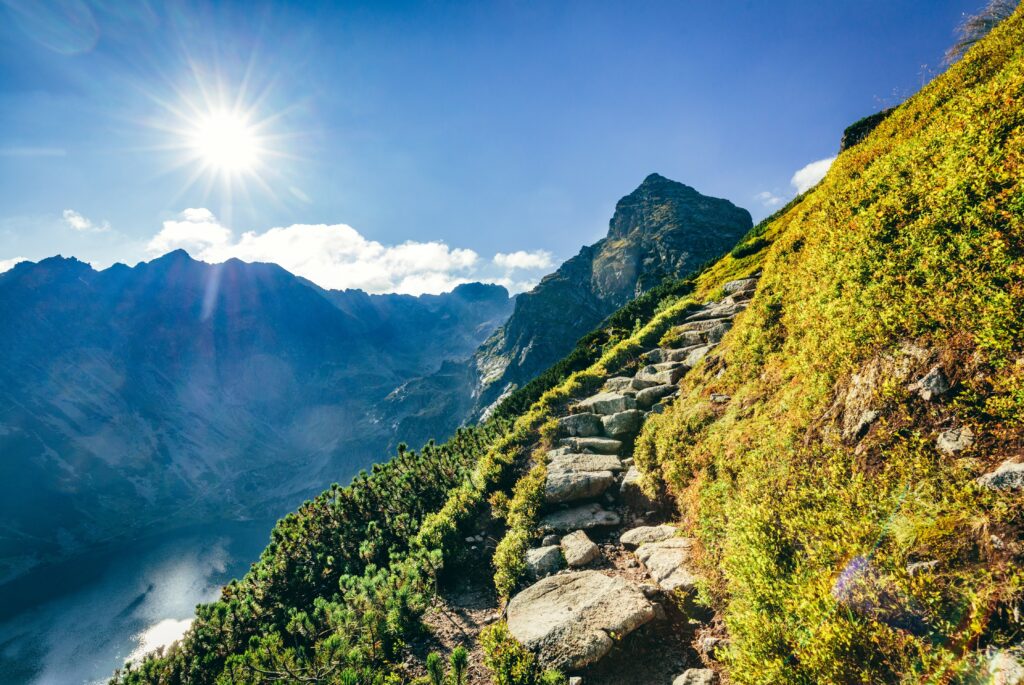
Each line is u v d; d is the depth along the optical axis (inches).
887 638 206.4
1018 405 227.8
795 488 324.5
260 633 565.0
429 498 779.4
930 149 462.9
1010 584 184.7
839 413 352.5
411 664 409.4
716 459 478.9
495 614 456.1
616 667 329.1
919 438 272.1
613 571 451.5
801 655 229.3
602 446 719.1
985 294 273.6
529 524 572.1
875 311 361.7
